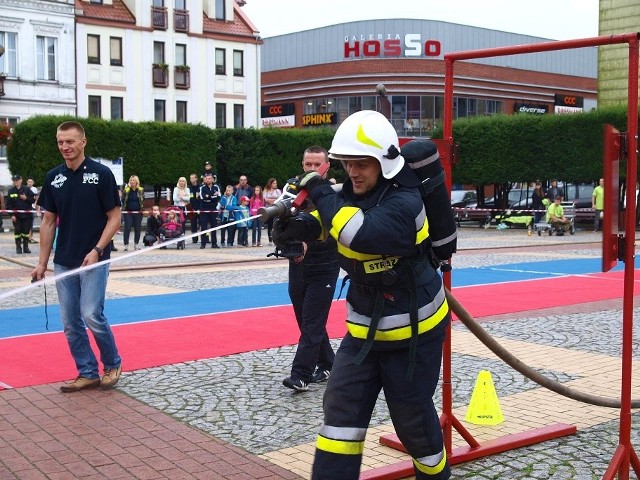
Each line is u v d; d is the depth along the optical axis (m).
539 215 31.69
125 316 10.30
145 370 7.20
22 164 32.28
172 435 5.32
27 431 5.40
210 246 23.50
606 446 5.14
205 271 16.14
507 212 33.16
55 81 43.69
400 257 3.42
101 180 6.28
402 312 3.44
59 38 43.69
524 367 4.32
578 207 34.34
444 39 57.22
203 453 4.98
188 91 48.75
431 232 3.57
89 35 44.97
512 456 4.94
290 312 10.60
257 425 5.56
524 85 62.41
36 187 32.16
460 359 7.70
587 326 9.66
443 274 4.33
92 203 6.28
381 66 57.12
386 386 3.54
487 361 7.60
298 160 38.72
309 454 4.97
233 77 50.84
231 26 51.12
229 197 23.17
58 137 6.23
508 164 33.97
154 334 8.98
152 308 11.01
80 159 6.32
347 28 58.50
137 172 34.50
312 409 5.96
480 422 5.62
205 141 36.16
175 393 6.40
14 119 42.34
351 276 3.49
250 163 37.44
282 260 18.83
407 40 56.66
